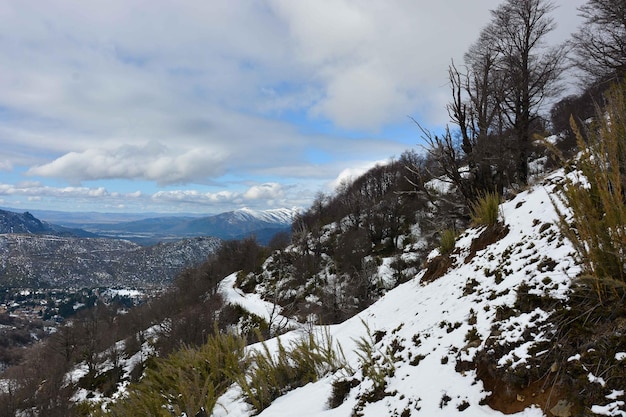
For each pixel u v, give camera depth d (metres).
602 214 3.21
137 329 53.53
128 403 7.30
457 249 8.10
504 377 3.02
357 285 39.75
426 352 4.55
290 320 38.19
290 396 6.02
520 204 7.54
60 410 33.19
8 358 67.56
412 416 3.54
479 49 27.45
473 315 4.43
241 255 74.50
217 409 6.51
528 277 4.19
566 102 27.83
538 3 24.70
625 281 2.76
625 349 2.43
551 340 2.98
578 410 2.38
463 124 11.37
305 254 58.62
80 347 50.00
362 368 5.38
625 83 3.33
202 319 44.06
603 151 2.97
